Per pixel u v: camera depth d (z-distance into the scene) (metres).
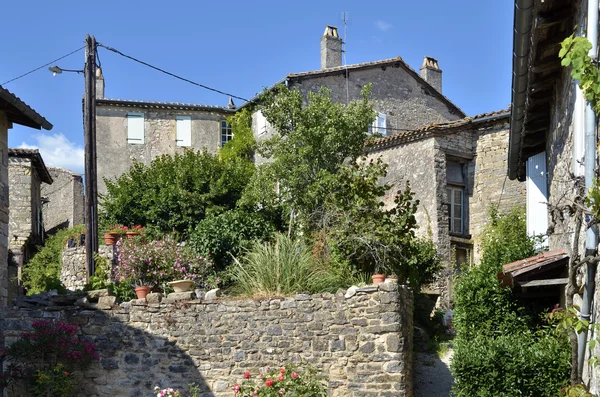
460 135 19.75
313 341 11.64
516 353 10.27
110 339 12.16
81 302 12.25
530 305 12.09
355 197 14.51
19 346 11.62
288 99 17.77
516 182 19.06
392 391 11.12
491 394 10.20
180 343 12.07
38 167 24.62
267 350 11.79
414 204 14.66
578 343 7.52
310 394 10.52
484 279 12.34
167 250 14.70
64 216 31.39
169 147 24.98
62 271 19.66
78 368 12.00
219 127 25.39
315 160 17.23
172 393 11.02
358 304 11.51
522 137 11.48
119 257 14.71
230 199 20.64
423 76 26.33
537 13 7.70
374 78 24.08
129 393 11.98
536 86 9.59
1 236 12.75
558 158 9.74
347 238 13.97
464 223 19.66
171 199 19.98
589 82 6.09
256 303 11.97
